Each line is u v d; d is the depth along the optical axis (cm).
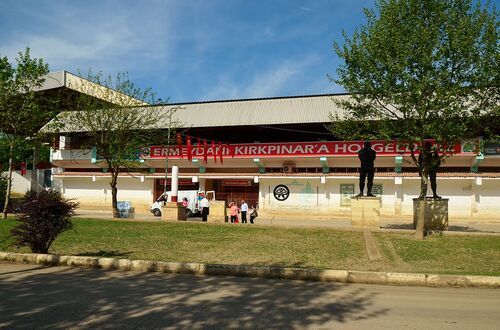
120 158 2672
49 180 4459
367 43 1505
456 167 3278
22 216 1109
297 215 3447
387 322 598
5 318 596
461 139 1560
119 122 2683
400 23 1472
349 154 3353
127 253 1227
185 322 583
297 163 3622
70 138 4156
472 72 1423
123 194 4003
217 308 660
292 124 3528
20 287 800
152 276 925
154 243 1420
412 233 1605
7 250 1216
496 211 3041
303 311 652
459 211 3125
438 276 877
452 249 1310
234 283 860
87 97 2822
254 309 658
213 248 1327
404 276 883
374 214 1777
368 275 892
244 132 3950
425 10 1460
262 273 931
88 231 1705
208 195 3522
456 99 1431
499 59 1376
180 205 2280
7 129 2308
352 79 1576
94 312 629
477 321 612
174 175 2306
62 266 1033
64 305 668
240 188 3778
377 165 3419
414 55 1397
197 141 3959
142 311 637
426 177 1551
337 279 900
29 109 2173
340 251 1270
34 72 2162
